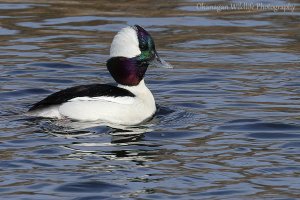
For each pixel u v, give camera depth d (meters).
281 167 13.52
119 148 14.34
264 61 21.08
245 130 15.67
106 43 22.58
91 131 15.22
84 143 14.55
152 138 15.03
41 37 23.08
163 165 13.55
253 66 20.61
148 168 13.38
